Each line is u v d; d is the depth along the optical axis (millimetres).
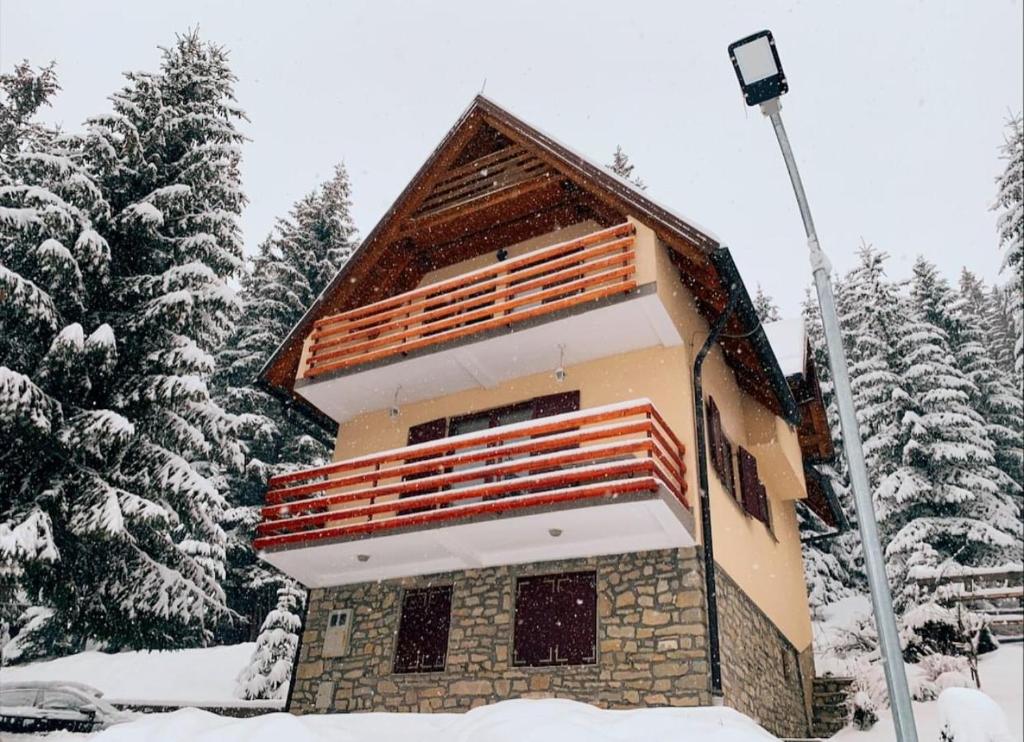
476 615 11859
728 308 12539
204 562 20484
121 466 14055
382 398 15031
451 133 15820
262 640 17469
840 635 20141
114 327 14375
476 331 13172
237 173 17078
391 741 8367
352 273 16031
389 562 12672
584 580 11336
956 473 23266
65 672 20031
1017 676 11359
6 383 11750
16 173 14336
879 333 26578
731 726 7086
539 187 14680
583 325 12445
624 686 10195
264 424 23578
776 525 16344
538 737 6695
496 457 12531
